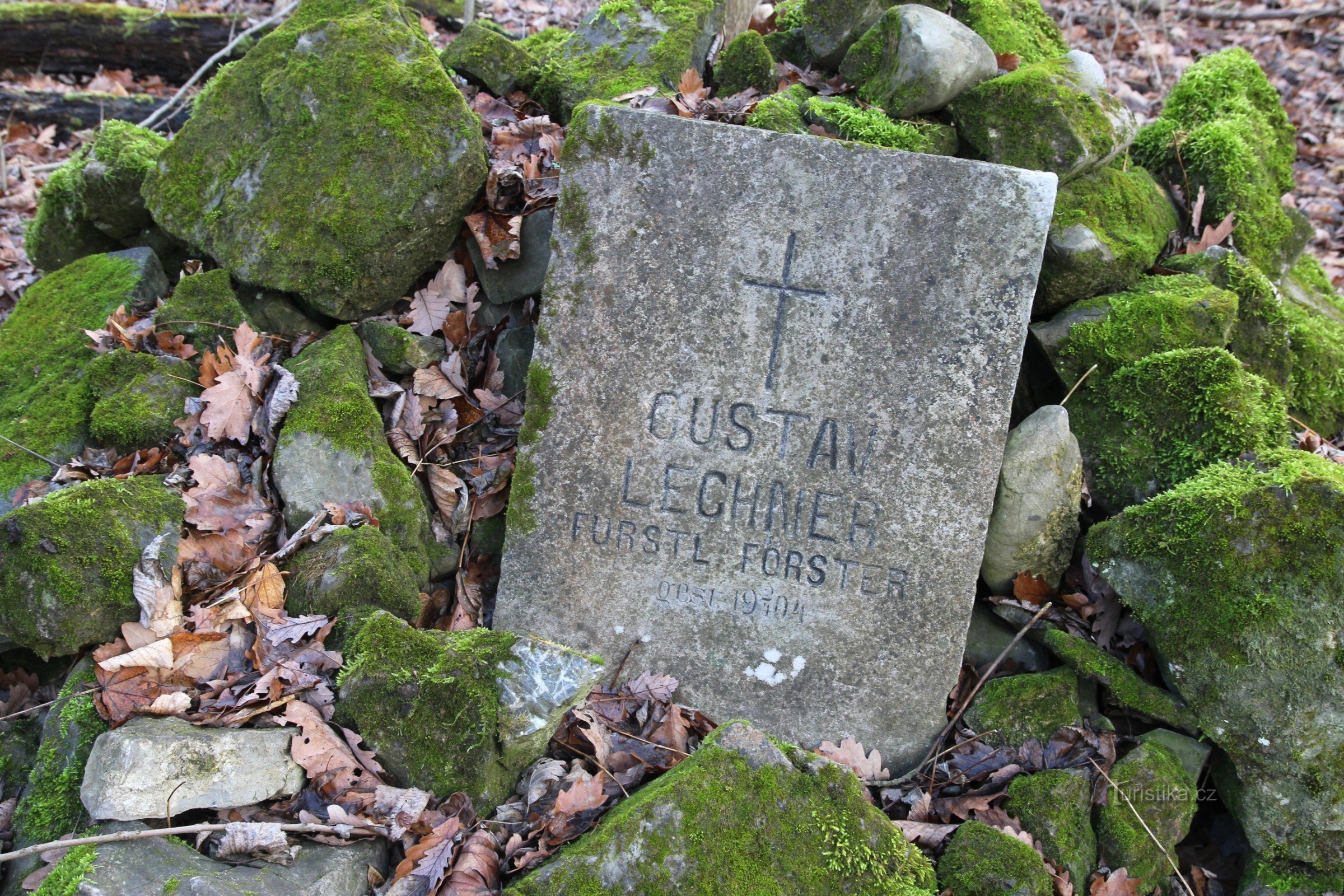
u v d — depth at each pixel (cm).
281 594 121
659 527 129
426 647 117
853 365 127
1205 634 123
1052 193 124
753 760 112
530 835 114
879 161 125
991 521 132
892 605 128
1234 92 165
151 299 144
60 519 116
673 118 126
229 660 117
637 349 128
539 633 131
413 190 137
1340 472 124
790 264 126
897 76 145
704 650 130
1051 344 140
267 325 140
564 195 127
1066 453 131
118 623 117
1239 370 134
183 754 107
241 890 103
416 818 111
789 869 109
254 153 142
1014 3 167
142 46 213
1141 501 136
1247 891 124
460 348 143
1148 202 151
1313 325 158
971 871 116
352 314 140
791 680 129
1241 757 123
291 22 148
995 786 125
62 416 133
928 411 127
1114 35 250
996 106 144
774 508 129
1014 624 134
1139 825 122
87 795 107
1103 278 142
